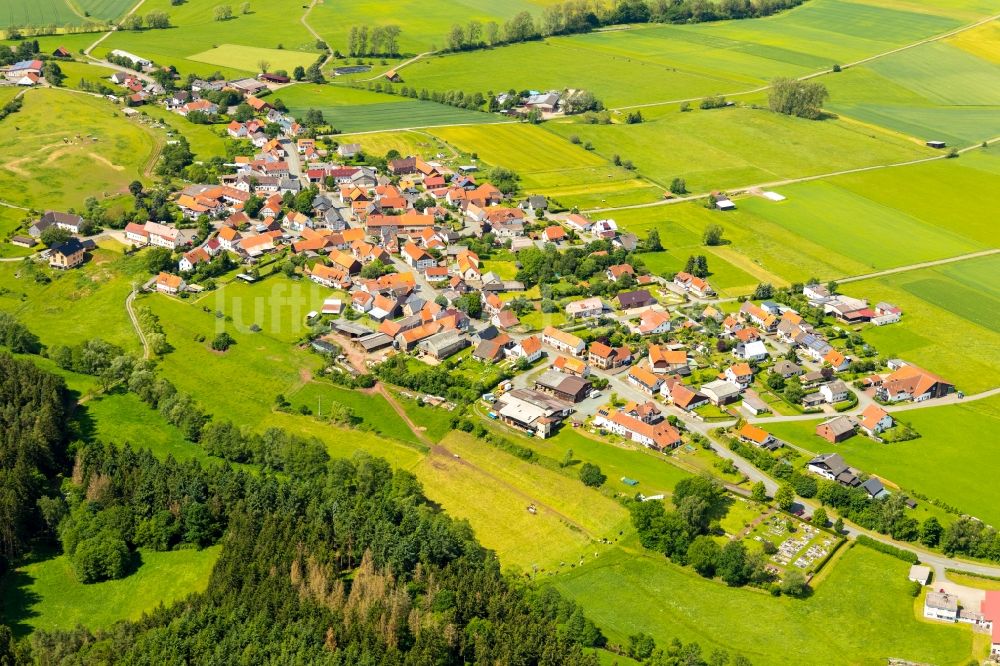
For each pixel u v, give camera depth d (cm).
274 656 19400
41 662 19450
